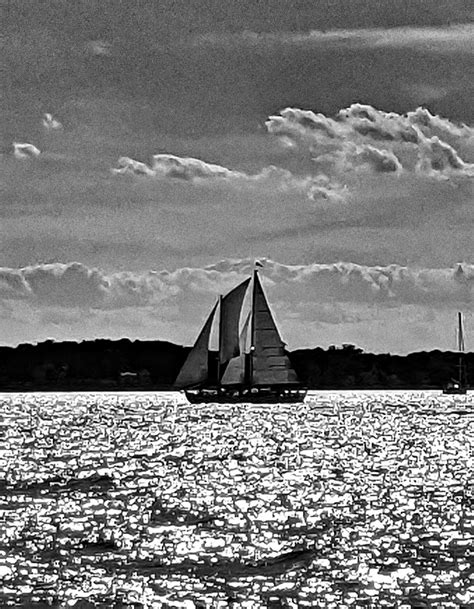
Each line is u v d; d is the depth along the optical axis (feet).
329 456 359.46
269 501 232.32
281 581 150.00
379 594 142.82
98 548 174.19
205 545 177.06
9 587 146.72
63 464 329.93
